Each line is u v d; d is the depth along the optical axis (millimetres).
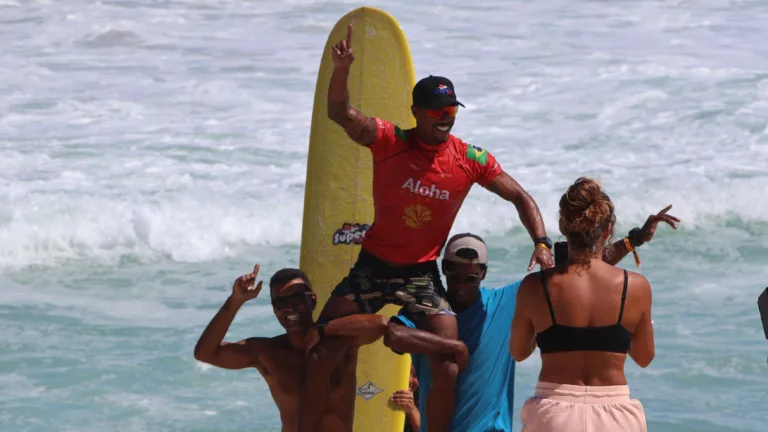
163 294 40875
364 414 22766
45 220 47031
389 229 18609
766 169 52875
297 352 19484
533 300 16047
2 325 36844
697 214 48156
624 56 72188
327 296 23297
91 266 43906
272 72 70062
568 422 15602
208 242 46375
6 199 48875
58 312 38500
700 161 54344
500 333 19453
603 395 15672
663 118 60719
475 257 19078
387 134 18016
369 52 23562
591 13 82312
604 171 53531
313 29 78625
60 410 30297
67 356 34125
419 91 17766
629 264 42688
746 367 32000
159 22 79938
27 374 32688
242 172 54062
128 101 64875
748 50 72875
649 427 28125
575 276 15898
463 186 18594
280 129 60469
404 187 18266
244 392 31891
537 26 78812
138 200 49594
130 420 29750
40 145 57156
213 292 41156
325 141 23828
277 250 46344
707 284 40062
